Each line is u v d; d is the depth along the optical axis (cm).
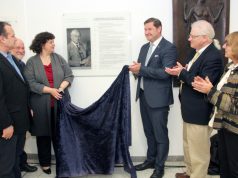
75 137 277
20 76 232
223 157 211
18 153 246
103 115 277
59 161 274
